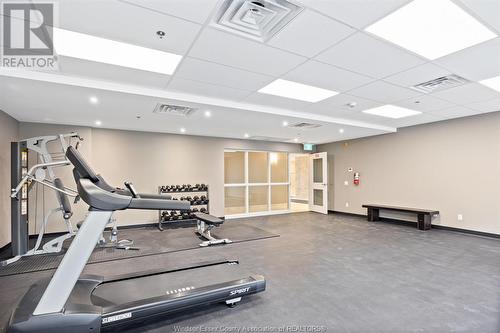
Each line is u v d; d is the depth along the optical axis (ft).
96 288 8.22
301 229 19.69
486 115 16.79
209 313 7.79
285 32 7.23
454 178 18.33
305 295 8.87
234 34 7.30
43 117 15.40
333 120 17.43
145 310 6.86
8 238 14.40
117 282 8.77
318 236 17.40
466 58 8.85
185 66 9.28
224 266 10.80
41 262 12.21
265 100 13.47
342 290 9.23
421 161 20.21
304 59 8.86
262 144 26.61
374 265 11.74
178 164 22.15
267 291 9.18
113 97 11.53
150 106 13.12
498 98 13.29
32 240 16.34
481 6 6.22
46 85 9.89
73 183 17.69
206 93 12.27
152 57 8.60
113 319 6.50
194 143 22.90
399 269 11.24
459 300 8.46
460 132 18.02
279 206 28.99
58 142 17.34
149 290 8.18
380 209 22.93
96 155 19.07
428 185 19.79
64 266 6.47
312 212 28.73
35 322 5.96
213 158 23.75
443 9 6.32
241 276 9.60
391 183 22.29
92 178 7.35
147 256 13.24
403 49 8.21
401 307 8.04
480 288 9.34
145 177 20.76
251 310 7.94
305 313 7.75
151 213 20.77
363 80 10.78
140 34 7.22
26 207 13.20
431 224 19.62
